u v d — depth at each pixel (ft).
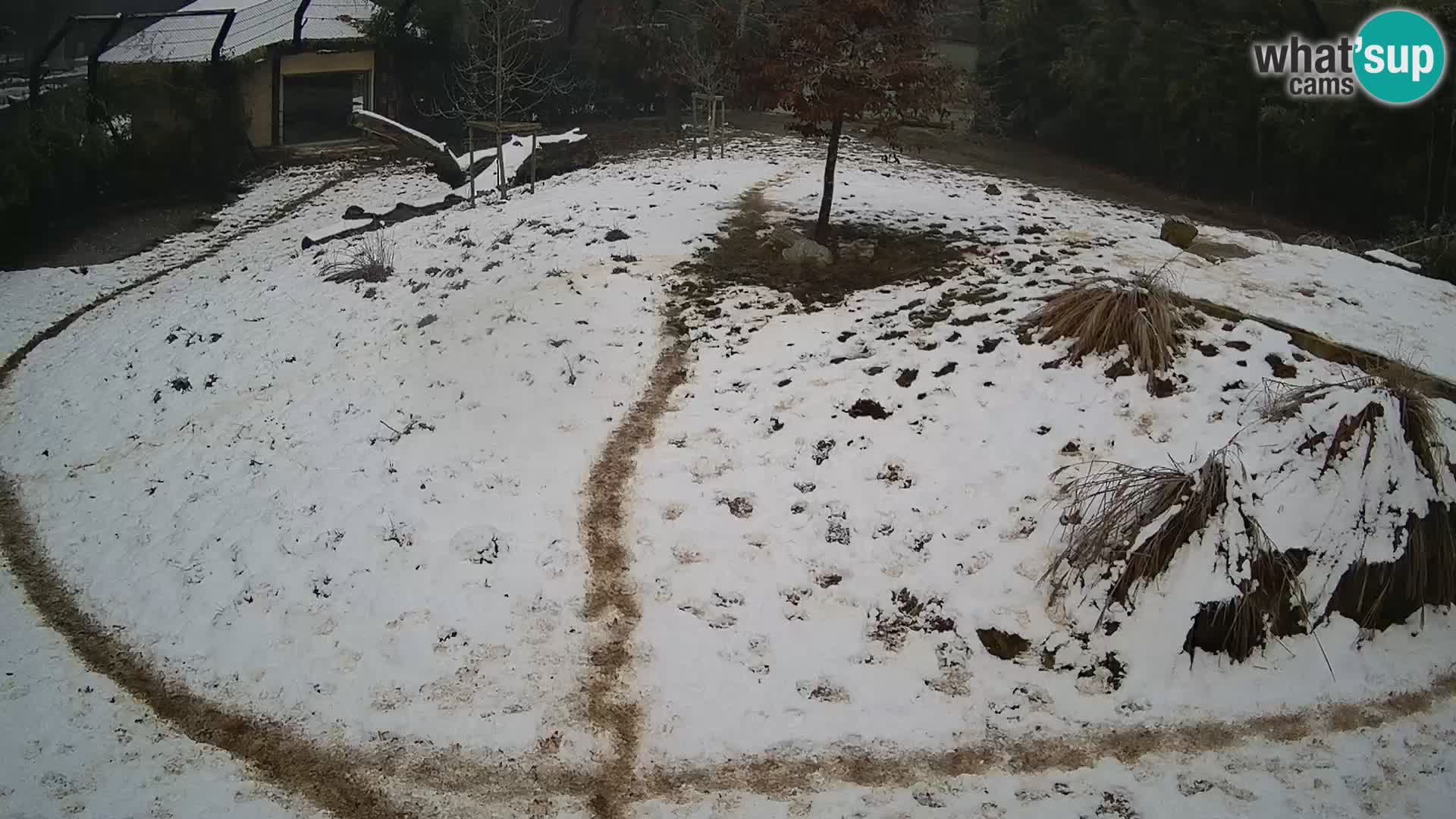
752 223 40.47
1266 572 21.71
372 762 19.60
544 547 24.31
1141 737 19.97
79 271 48.80
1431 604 22.88
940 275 34.30
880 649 21.76
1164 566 21.89
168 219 57.47
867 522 24.31
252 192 61.62
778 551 23.86
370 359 32.89
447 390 30.50
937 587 22.74
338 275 39.96
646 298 33.96
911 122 36.45
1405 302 34.60
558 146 58.03
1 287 46.73
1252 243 41.14
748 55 36.32
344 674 21.59
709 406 28.50
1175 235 39.55
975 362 28.37
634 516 25.07
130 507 28.07
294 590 23.85
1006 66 75.15
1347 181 55.93
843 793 18.79
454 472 26.91
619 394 29.58
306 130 71.92
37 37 113.09
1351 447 23.11
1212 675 21.15
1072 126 68.23
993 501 24.36
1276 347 28.04
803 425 27.20
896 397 27.66
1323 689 20.94
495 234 42.09
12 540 27.55
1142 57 61.11
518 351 31.71
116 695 21.58
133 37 69.72
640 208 43.14
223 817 18.34
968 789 18.84
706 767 19.34
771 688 20.92
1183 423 25.44
